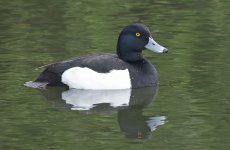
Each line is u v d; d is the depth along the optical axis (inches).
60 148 442.9
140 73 585.9
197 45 673.0
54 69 580.1
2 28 729.6
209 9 794.2
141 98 557.9
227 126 481.4
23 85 573.0
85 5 814.5
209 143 449.4
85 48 661.9
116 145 450.0
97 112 522.6
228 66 613.9
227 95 548.1
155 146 446.6
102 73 575.8
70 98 555.2
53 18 764.6
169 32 712.4
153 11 786.8
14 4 818.8
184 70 610.2
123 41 596.7
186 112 514.3
